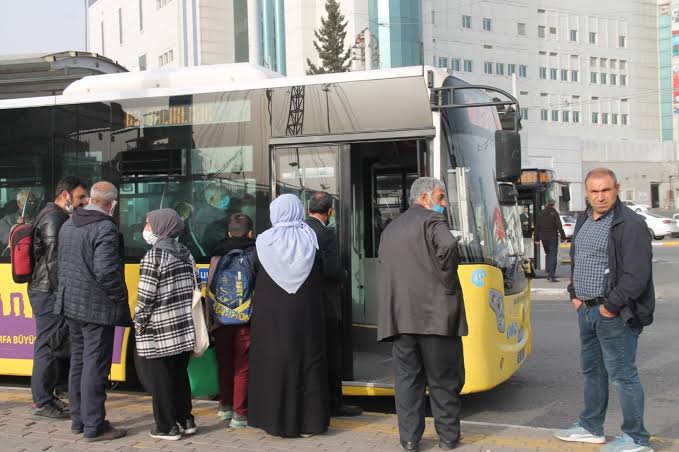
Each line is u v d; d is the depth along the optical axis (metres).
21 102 7.44
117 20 81.62
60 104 7.39
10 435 5.56
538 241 20.20
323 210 5.84
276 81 6.94
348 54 48.34
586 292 4.95
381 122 6.63
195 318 5.43
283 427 5.38
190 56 67.94
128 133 7.21
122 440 5.42
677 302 15.00
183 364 5.54
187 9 67.94
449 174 6.53
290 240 5.41
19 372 7.23
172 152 7.09
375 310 7.27
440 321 4.87
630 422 4.87
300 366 5.40
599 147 71.31
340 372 6.31
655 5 88.12
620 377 4.88
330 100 6.79
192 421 5.59
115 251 5.38
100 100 7.30
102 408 5.46
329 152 6.75
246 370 5.77
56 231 5.90
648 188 73.88
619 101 85.62
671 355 9.33
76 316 5.36
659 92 88.19
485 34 75.06
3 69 8.91
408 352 5.01
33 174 7.39
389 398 7.47
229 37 68.50
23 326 7.22
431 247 4.89
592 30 83.69
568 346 10.12
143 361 5.46
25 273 5.99
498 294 6.58
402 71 6.66
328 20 51.56
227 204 6.95
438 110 6.50
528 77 78.31
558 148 63.41
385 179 7.29
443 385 5.03
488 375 6.36
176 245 5.43
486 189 6.92
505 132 6.20
